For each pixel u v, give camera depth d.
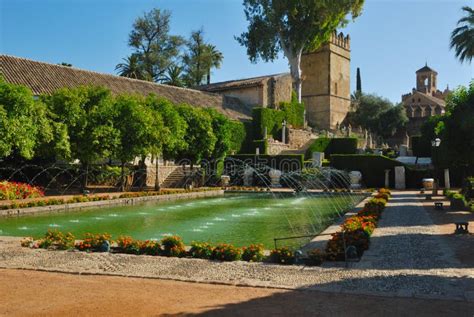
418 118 71.69
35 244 10.54
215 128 35.00
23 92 21.11
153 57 62.78
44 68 33.94
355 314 5.57
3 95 20.22
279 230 14.34
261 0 49.59
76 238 12.73
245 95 52.19
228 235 13.38
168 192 27.25
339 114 71.50
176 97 43.59
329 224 15.37
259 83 50.81
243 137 44.47
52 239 10.50
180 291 6.69
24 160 27.61
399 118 68.38
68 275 7.71
